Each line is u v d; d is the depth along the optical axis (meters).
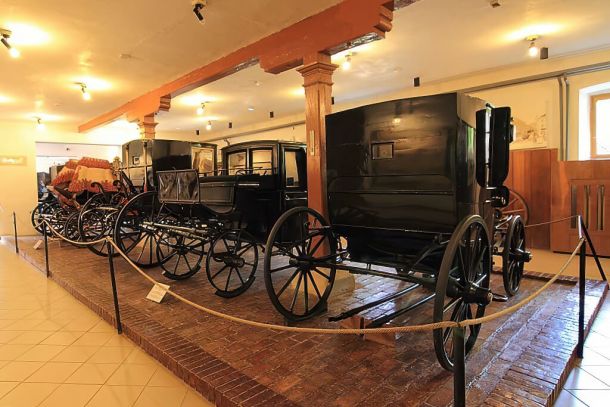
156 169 5.87
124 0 3.60
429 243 2.70
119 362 2.79
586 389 2.27
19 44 4.68
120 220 4.98
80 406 2.26
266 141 4.60
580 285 2.68
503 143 2.98
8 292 4.64
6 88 6.73
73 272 5.18
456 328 1.51
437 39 5.29
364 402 2.02
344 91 8.35
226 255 3.86
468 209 2.55
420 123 2.51
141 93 7.14
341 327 3.01
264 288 4.21
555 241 6.44
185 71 5.79
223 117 10.89
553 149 6.55
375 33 3.42
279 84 7.32
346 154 2.90
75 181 6.69
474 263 2.63
